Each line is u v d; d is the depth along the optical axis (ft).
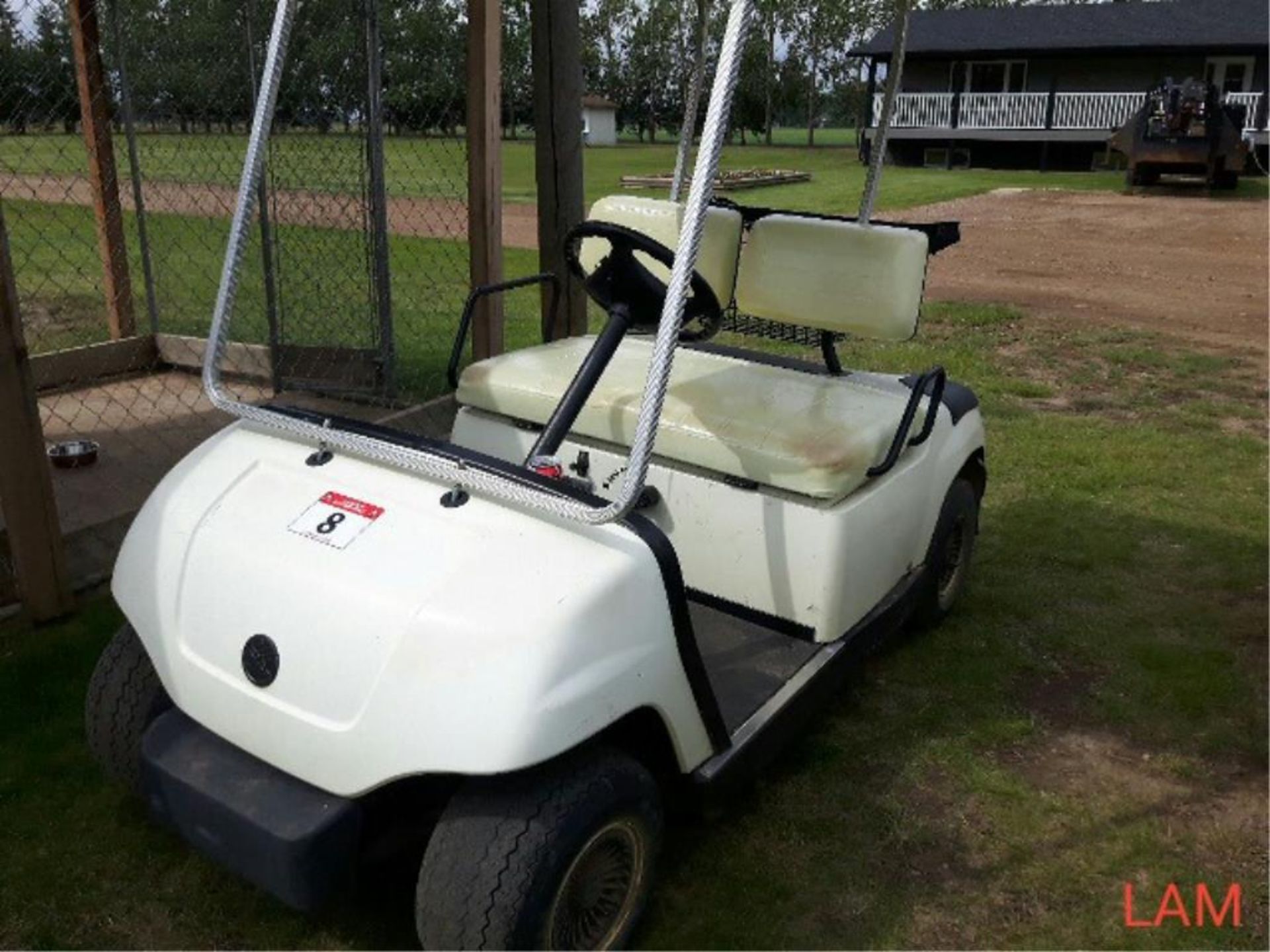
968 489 11.42
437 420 15.56
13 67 18.42
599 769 6.43
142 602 7.02
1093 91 84.74
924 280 10.31
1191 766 9.64
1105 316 28.53
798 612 8.89
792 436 8.87
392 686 5.98
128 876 7.74
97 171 18.45
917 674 10.93
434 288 24.80
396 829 7.00
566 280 14.29
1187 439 18.33
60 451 14.07
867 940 7.50
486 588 6.13
